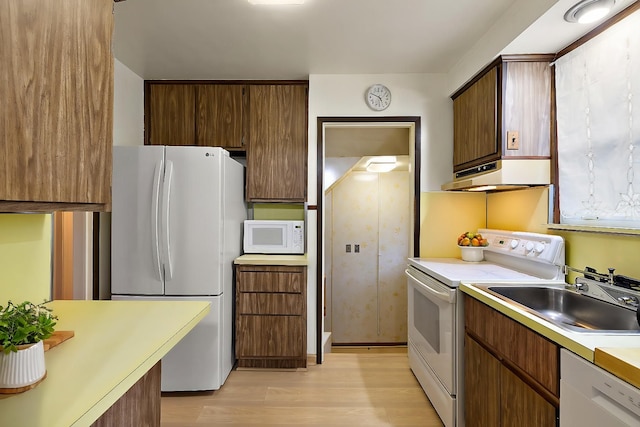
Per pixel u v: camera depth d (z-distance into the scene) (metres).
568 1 1.49
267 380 2.58
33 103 0.83
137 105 2.85
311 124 2.89
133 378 0.90
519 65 2.05
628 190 1.53
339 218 4.53
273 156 2.93
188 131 2.94
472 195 2.85
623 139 1.56
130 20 2.04
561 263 1.85
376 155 3.72
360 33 2.20
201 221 2.35
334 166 3.93
